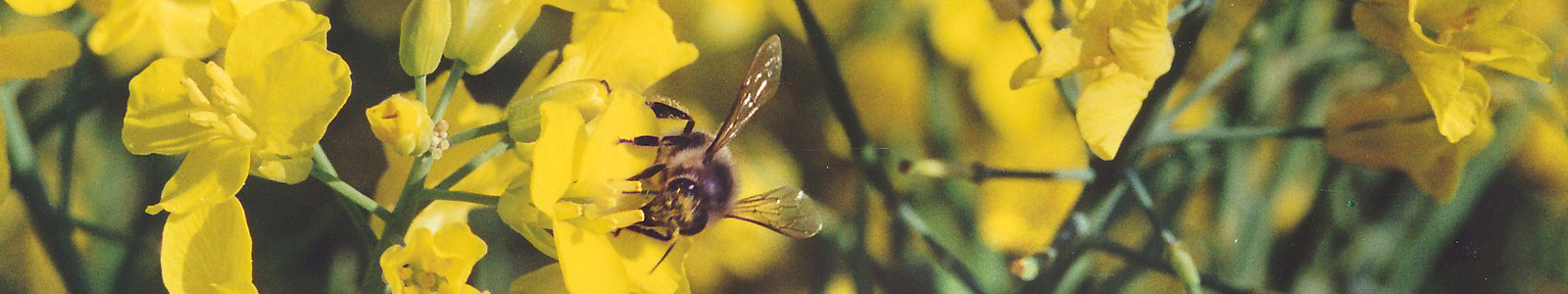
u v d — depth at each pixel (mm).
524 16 204
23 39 208
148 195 244
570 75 218
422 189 195
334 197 242
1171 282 266
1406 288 281
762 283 280
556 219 195
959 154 280
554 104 194
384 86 261
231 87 189
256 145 190
